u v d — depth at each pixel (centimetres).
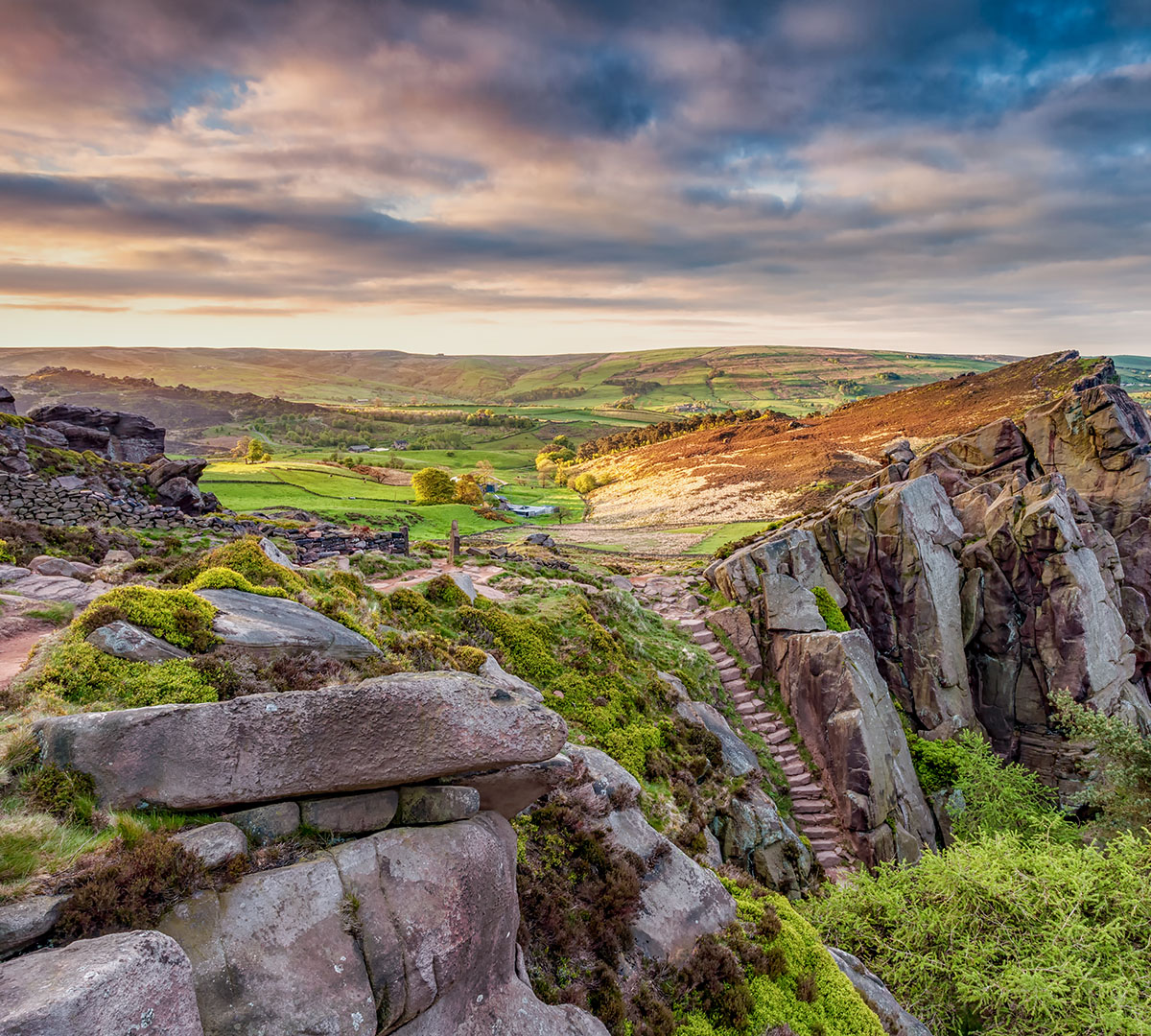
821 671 2217
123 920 508
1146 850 1404
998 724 2512
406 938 595
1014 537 2562
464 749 692
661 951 1006
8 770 610
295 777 637
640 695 1897
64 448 3600
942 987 1298
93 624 898
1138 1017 1082
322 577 1677
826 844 1939
